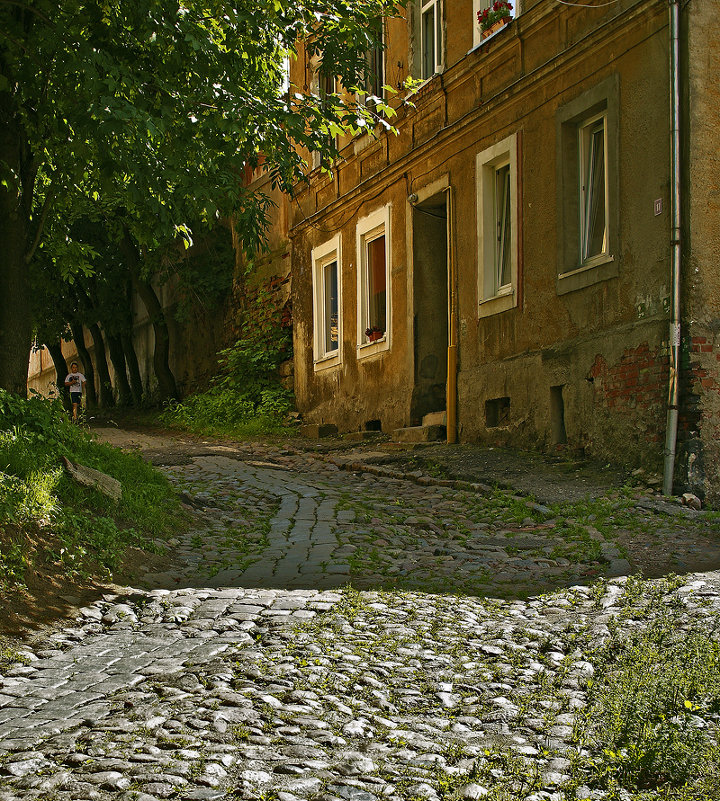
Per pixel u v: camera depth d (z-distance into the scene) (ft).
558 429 41.68
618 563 24.12
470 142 48.78
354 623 18.71
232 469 46.37
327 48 32.63
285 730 13.08
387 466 45.16
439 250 55.36
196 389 95.55
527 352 43.55
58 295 102.89
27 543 21.89
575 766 11.83
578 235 41.06
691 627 17.13
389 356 57.82
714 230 34.01
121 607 20.22
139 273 95.04
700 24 33.94
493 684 15.23
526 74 43.62
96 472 28.63
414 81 37.50
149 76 27.55
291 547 27.81
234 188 29.22
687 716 12.62
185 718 13.51
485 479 38.29
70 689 15.10
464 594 21.54
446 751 12.53
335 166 64.90
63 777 11.47
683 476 32.94
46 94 29.86
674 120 33.96
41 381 171.83
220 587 22.41
